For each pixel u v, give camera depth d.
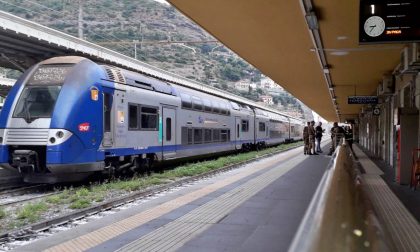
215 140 24.25
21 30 17.25
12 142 12.55
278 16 9.70
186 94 20.25
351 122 54.00
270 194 10.61
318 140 28.16
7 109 12.89
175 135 18.67
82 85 12.76
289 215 8.02
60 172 12.27
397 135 12.19
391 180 12.86
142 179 14.46
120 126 14.20
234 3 8.77
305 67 16.72
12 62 22.34
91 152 12.84
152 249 5.82
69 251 5.80
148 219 7.77
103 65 14.12
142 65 25.14
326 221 1.75
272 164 20.00
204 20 10.18
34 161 12.51
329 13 9.36
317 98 31.95
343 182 2.85
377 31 7.29
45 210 9.44
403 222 6.86
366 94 27.22
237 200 9.73
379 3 7.29
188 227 7.10
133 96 15.08
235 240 6.23
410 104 13.41
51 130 12.19
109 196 11.42
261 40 12.10
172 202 9.54
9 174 15.36
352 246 1.52
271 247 5.84
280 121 45.72
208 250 5.73
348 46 12.42
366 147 36.31
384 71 17.14
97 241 6.29
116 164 14.45
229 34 11.52
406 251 5.12
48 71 13.10
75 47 20.34
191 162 23.56
